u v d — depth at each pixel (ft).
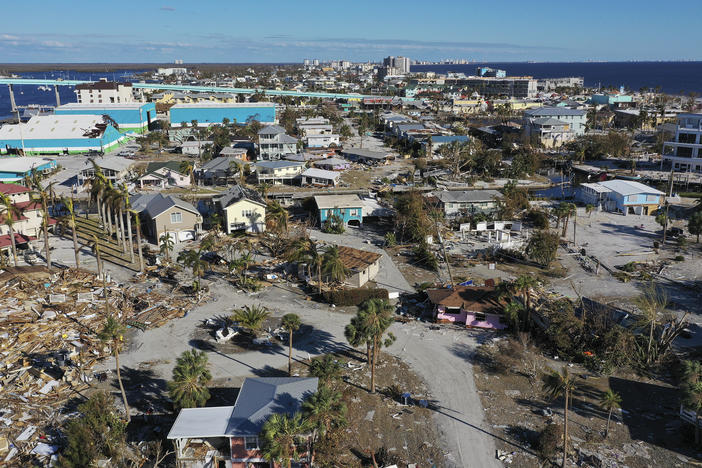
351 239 305.32
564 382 138.82
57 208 353.31
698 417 139.33
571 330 188.03
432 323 208.03
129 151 582.35
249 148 540.93
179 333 197.88
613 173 452.35
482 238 306.55
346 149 567.18
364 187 430.20
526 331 197.98
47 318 205.67
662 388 165.78
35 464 130.31
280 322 206.39
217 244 288.10
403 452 137.69
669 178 420.77
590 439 141.79
